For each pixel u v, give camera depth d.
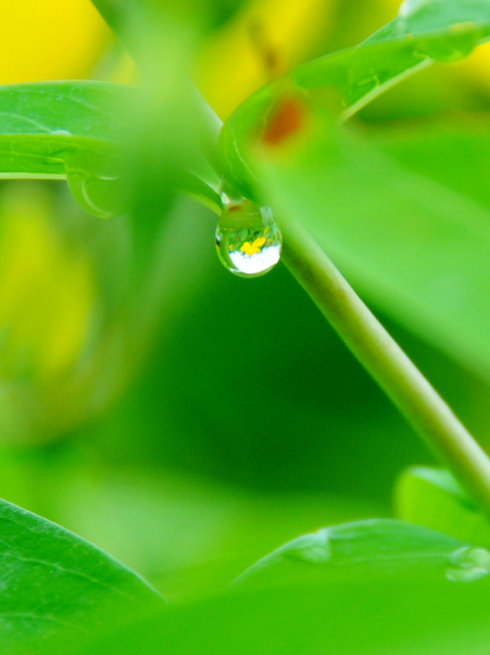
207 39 0.14
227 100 0.20
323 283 0.15
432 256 0.11
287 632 0.09
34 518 0.15
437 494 0.18
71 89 0.15
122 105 0.15
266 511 0.26
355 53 0.13
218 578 0.14
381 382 0.15
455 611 0.09
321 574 0.10
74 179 0.15
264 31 0.18
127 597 0.14
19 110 0.15
